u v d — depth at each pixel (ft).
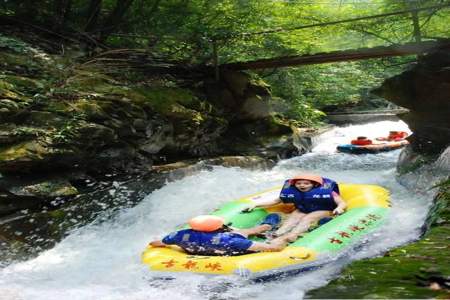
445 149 25.35
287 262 13.62
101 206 20.70
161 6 34.27
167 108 27.61
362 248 15.60
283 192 19.54
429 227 15.03
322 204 18.92
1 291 13.15
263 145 36.50
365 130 54.54
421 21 33.55
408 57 40.75
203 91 34.53
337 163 35.65
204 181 26.16
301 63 32.50
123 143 23.75
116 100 24.21
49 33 30.04
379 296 8.80
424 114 27.32
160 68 32.71
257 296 12.09
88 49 30.91
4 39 24.58
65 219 18.88
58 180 19.99
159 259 13.99
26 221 17.61
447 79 25.67
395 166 32.89
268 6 35.78
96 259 16.08
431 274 9.67
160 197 23.20
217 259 13.53
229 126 36.19
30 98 21.35
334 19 35.17
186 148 30.22
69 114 21.43
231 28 35.63
